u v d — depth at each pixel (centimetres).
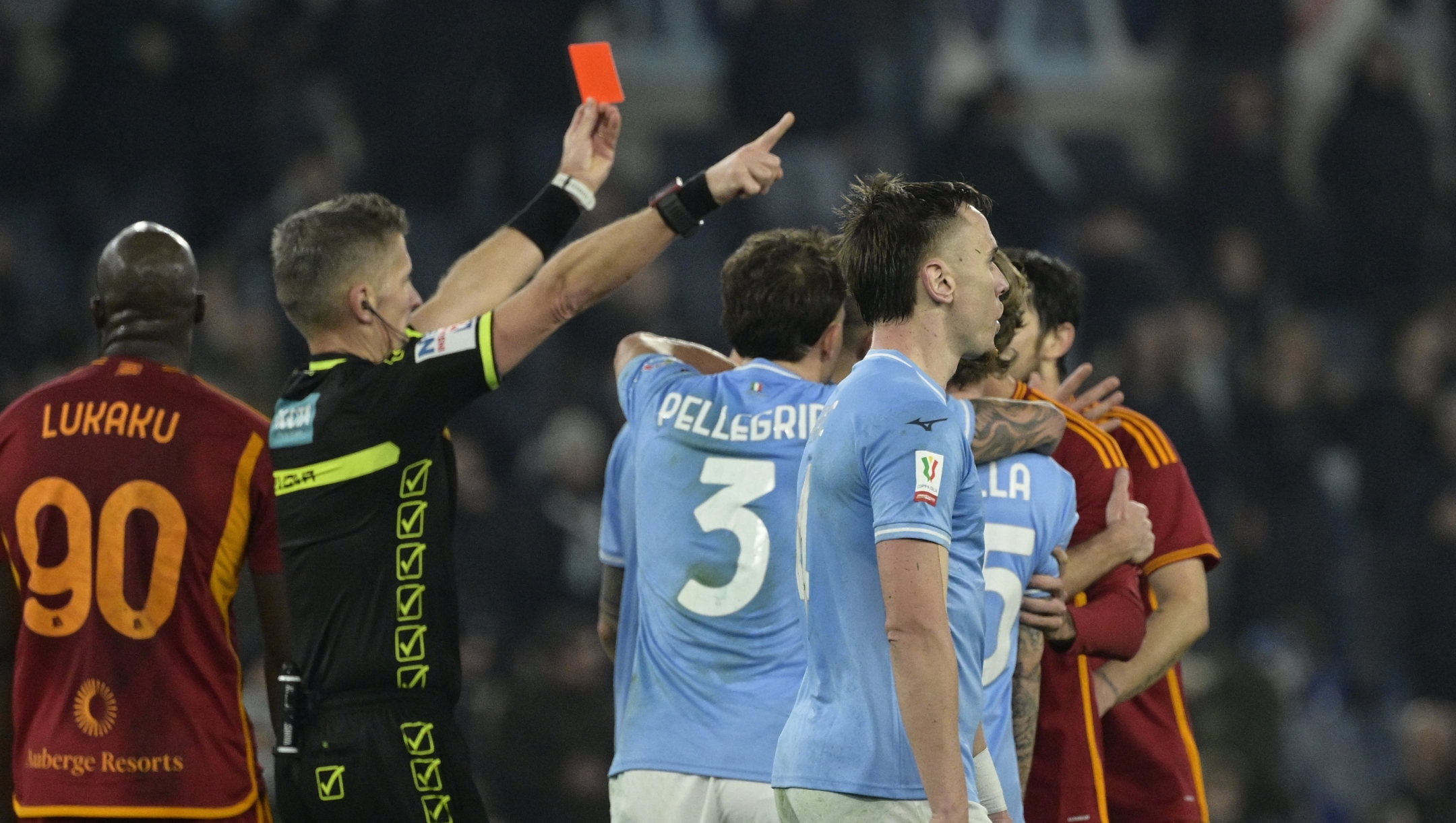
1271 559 4009
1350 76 4906
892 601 1073
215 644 1338
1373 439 4369
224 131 4159
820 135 4481
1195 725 3381
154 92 4184
